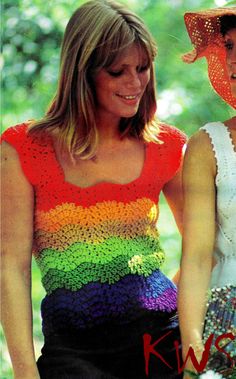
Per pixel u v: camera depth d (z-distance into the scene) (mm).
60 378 4621
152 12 8938
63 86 4723
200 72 8734
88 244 4660
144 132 4816
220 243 4664
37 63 8836
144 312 4652
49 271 4695
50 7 8914
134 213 4715
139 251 4699
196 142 4734
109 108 4664
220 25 4832
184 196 4719
